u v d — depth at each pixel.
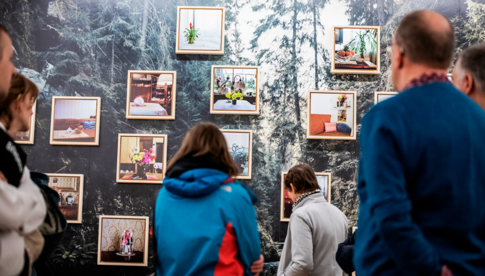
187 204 1.43
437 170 0.90
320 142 3.37
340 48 3.39
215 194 1.44
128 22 3.47
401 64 1.06
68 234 3.26
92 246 3.26
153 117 3.36
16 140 3.31
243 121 3.38
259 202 3.31
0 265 0.94
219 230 1.38
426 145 0.91
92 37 3.45
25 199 0.99
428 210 0.92
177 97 3.40
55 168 3.33
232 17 3.47
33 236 1.16
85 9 3.47
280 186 3.33
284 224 3.29
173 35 3.46
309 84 3.42
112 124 3.38
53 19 3.45
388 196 0.85
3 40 1.08
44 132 3.37
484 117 0.98
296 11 3.47
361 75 3.42
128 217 3.25
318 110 3.36
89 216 3.29
